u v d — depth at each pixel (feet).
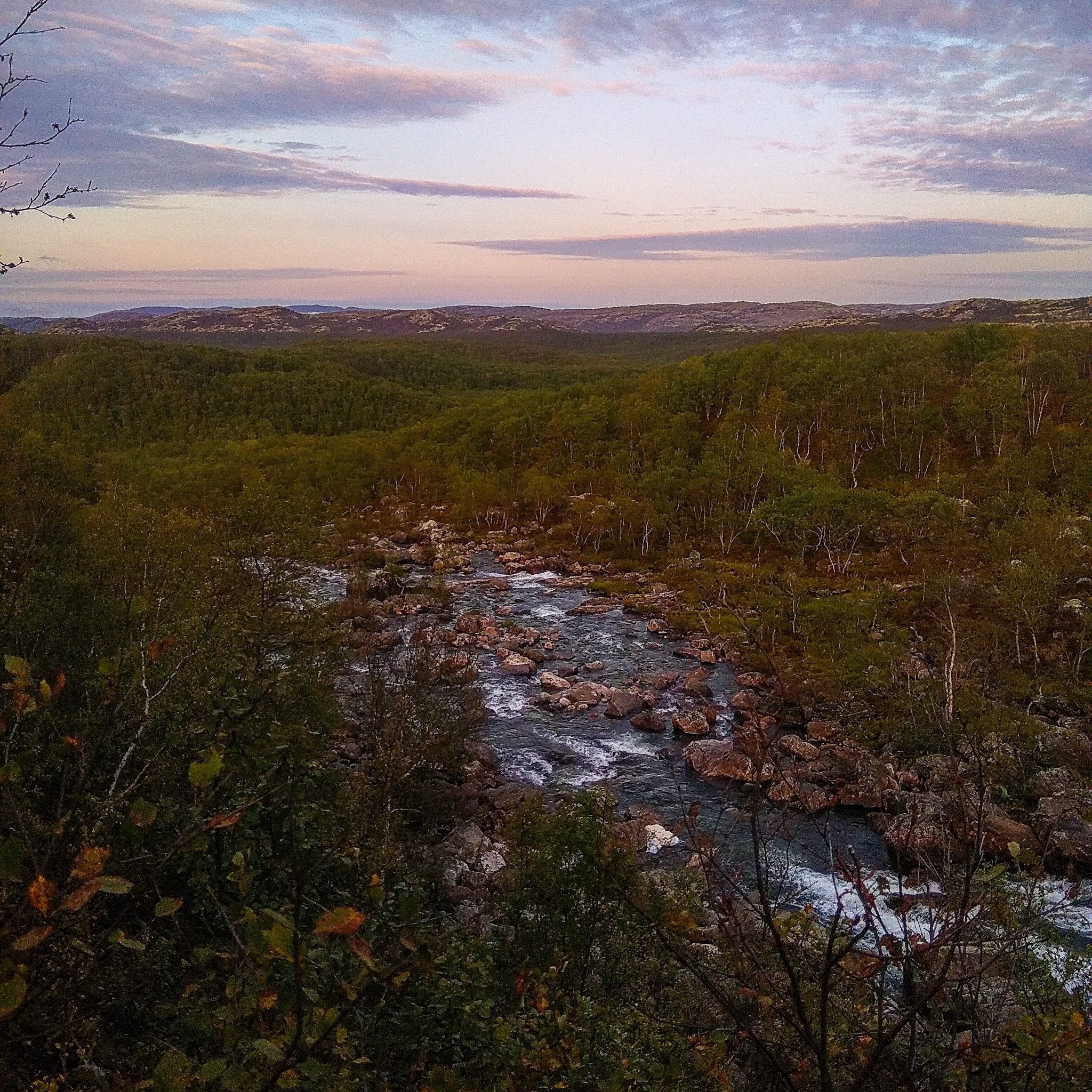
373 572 198.08
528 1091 22.02
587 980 37.40
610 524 296.71
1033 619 159.43
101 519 87.76
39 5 16.19
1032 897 18.25
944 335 457.68
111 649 34.99
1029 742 109.19
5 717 11.50
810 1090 15.84
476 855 72.18
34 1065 13.93
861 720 121.29
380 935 20.43
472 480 357.82
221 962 18.53
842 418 371.97
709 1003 30.81
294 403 584.81
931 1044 15.60
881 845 80.48
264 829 24.04
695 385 429.79
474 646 166.91
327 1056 14.08
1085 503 267.80
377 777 42.91
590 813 43.60
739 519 283.59
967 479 313.53
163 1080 11.21
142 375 567.59
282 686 31.30
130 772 18.63
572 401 449.48
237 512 73.87
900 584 222.89
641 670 158.40
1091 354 402.31
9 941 10.43
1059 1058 14.99
